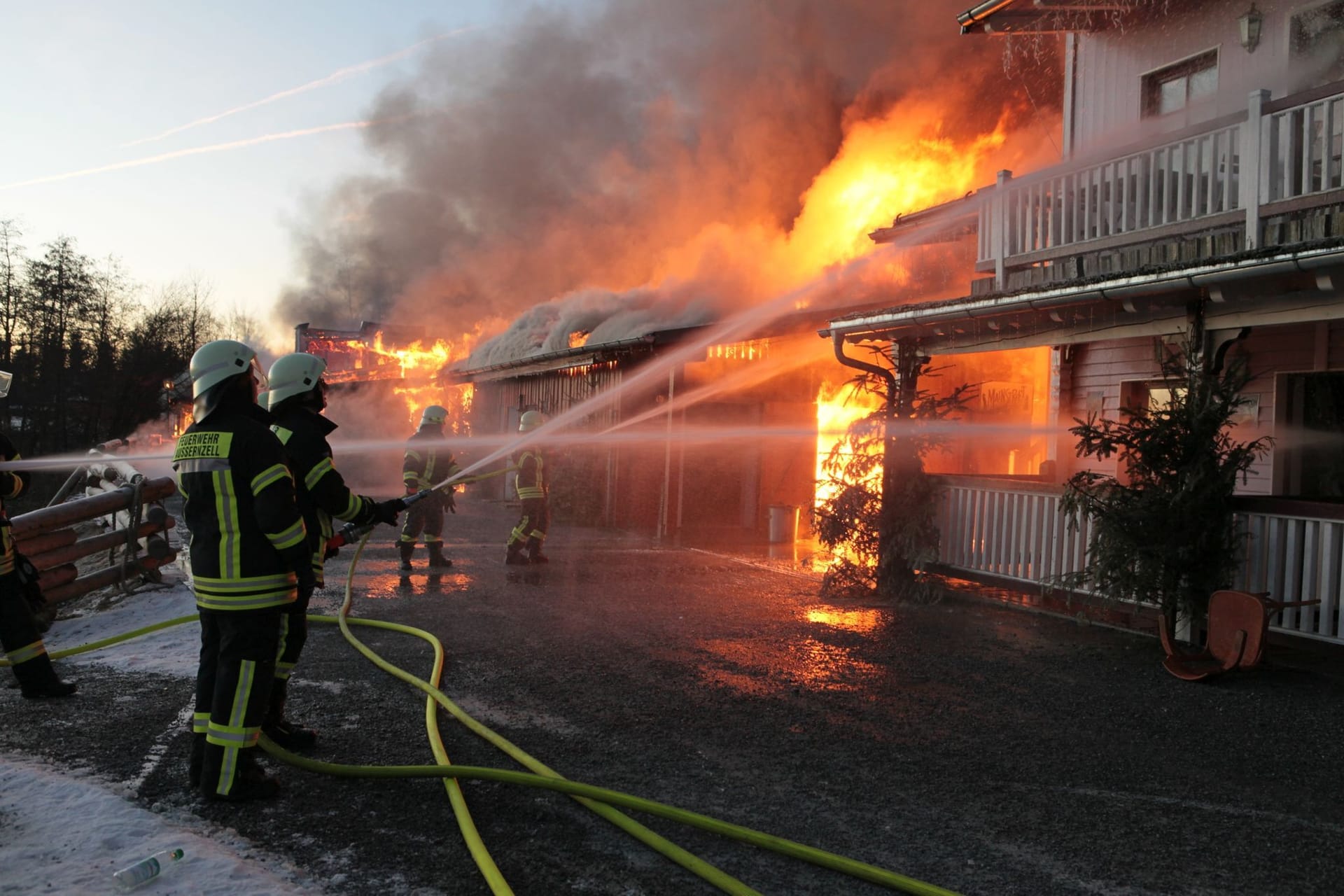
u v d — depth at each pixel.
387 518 4.74
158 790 3.89
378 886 3.09
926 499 9.01
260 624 3.78
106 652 6.44
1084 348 10.89
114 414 35.19
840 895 3.14
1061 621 8.03
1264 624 6.04
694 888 3.16
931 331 8.93
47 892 2.87
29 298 33.34
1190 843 3.63
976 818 3.83
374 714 5.07
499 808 3.80
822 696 5.60
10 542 5.16
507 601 8.67
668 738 4.75
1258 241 7.54
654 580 10.12
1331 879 3.34
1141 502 6.64
